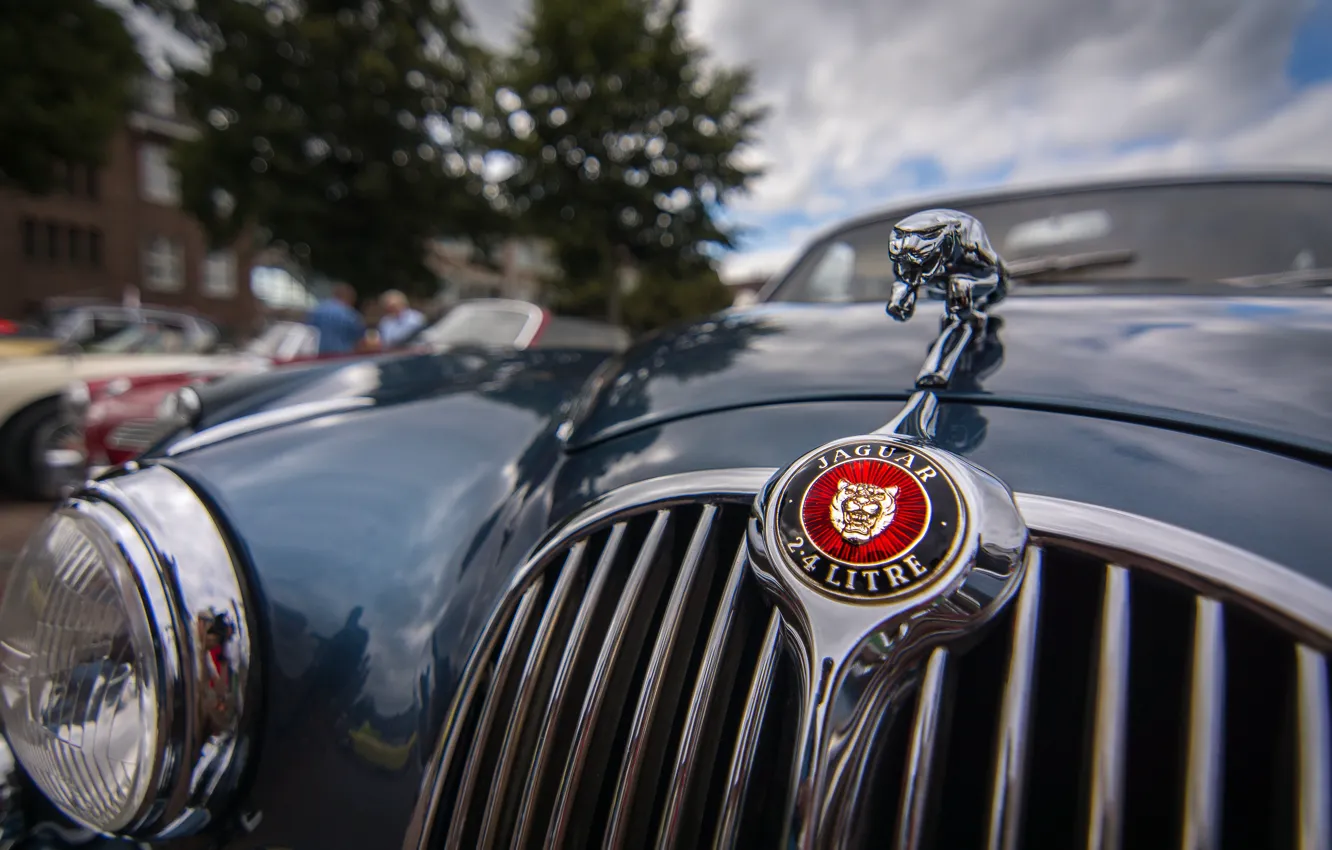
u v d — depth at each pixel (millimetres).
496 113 13047
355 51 13203
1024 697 464
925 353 841
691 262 13688
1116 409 644
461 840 643
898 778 475
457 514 948
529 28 12812
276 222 13031
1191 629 466
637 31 12828
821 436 698
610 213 13070
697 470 685
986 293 812
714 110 13172
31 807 842
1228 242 1733
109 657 754
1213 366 702
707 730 551
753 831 515
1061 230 1940
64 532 844
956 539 492
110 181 21891
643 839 565
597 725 602
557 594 677
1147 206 1869
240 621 797
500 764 639
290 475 974
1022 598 492
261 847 757
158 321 6617
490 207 14703
